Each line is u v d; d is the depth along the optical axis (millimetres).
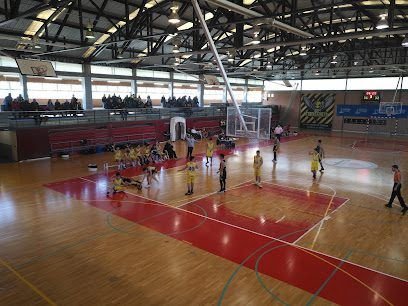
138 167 17547
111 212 10625
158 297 6090
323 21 24062
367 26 25234
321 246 8344
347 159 20422
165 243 8398
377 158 20828
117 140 23203
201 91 37812
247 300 6012
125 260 7492
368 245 8453
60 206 11156
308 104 38219
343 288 6445
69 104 21531
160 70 31719
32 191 12852
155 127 26062
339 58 35000
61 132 20031
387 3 18359
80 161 18719
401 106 31844
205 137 29266
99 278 6727
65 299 6000
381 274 7012
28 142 18641
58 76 24109
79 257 7621
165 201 11812
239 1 13344
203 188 13555
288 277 6828
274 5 19500
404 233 9266
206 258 7617
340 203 11859
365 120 34406
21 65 20141
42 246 8172
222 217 10289
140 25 20281
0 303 5859
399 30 11758
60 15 18797
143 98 31891
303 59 33344
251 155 21453
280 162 19234
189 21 22438
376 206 11602
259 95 47250
